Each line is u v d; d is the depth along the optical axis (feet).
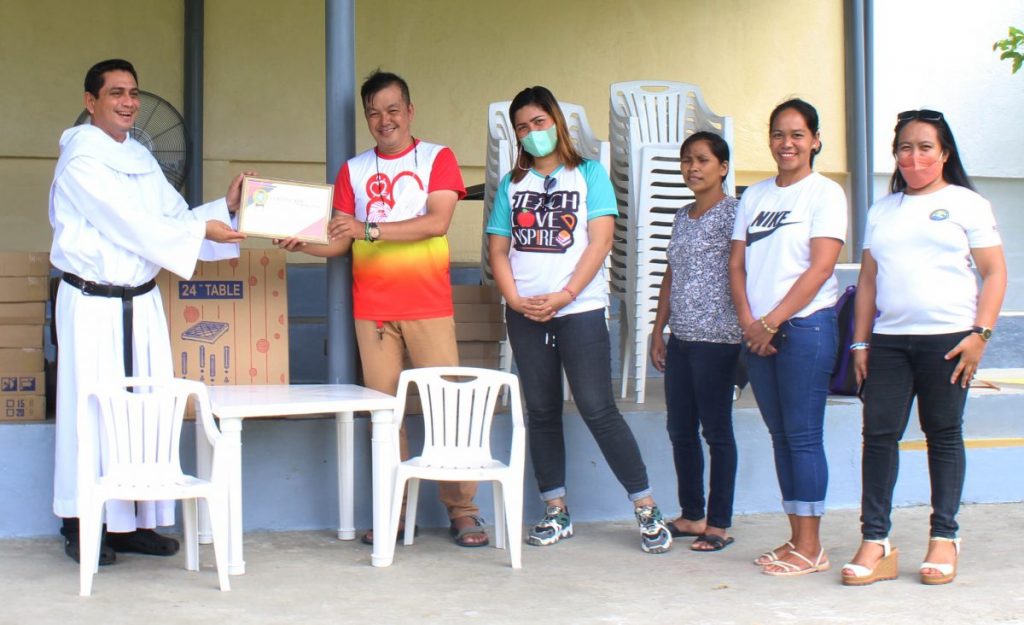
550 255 14.73
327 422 16.31
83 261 13.87
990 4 31.30
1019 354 26.91
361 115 27.30
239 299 16.15
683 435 15.47
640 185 18.40
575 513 16.92
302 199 14.67
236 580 13.43
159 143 20.66
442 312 15.30
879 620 11.87
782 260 13.60
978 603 12.48
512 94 28.32
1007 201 32.01
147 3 26.20
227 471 12.92
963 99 31.22
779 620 11.88
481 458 14.58
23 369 15.64
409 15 27.61
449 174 15.15
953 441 13.34
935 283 12.96
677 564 14.34
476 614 12.08
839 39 30.19
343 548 15.17
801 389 13.60
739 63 29.66
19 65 25.53
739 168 29.73
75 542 14.32
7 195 25.61
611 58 28.91
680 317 14.87
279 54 26.91
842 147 30.07
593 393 14.74
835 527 16.43
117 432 12.92
